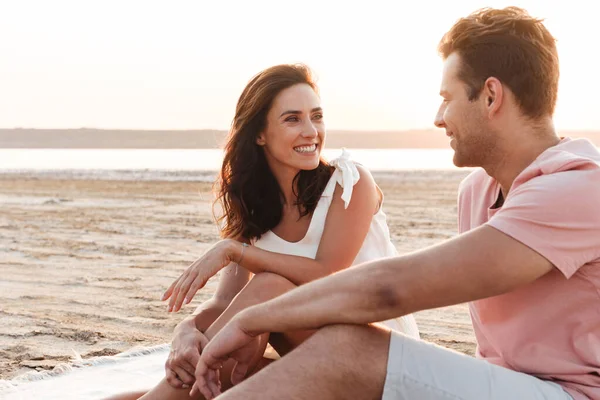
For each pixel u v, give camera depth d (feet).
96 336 17.35
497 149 7.64
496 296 7.47
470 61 7.55
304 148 10.98
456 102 7.72
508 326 7.45
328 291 7.14
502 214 6.97
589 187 6.84
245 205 11.53
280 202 11.51
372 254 11.51
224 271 11.08
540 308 7.20
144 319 19.16
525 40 7.36
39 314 19.62
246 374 9.19
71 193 63.31
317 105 11.15
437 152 229.04
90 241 34.22
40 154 207.72
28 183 75.87
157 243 33.63
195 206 51.80
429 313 20.12
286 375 6.95
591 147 7.45
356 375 7.02
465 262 6.82
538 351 7.29
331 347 7.02
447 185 71.67
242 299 9.34
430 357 7.10
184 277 10.02
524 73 7.35
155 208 50.39
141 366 14.02
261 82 11.16
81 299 21.61
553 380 7.27
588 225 6.77
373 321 7.07
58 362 15.08
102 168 115.55
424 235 36.32
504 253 6.78
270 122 11.12
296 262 10.50
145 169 108.78
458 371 7.05
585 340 7.07
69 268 26.99
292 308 7.32
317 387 6.95
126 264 27.91
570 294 7.05
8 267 27.20
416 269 6.91
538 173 7.19
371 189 11.21
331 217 11.05
